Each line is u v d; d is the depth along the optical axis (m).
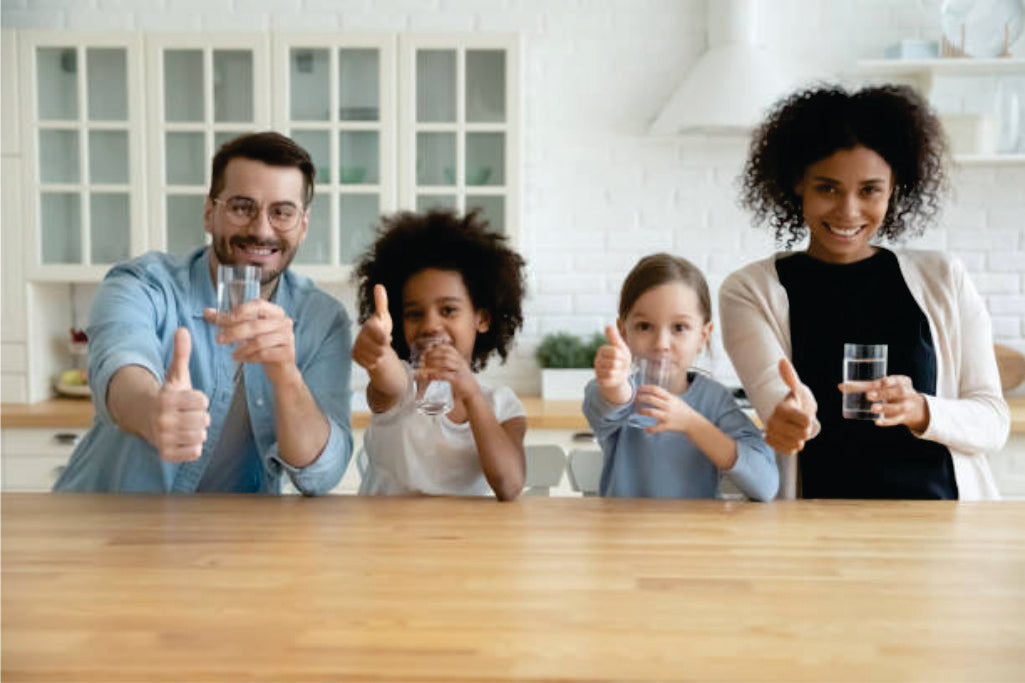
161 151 3.57
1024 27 3.61
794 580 1.18
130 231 3.61
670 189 3.92
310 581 1.16
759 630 1.01
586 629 1.01
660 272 1.99
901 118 1.85
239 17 3.83
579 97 3.90
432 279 1.94
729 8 3.68
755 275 1.95
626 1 3.87
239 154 1.72
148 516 1.47
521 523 1.45
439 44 3.55
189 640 0.97
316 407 1.61
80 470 1.85
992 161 3.59
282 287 1.84
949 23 3.65
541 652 0.95
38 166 3.59
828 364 1.86
